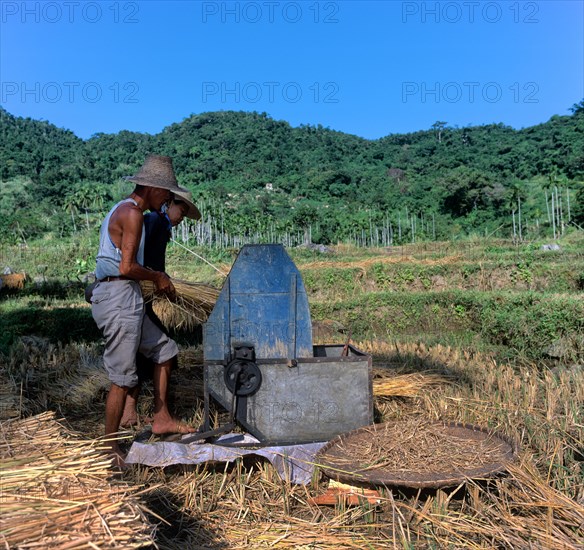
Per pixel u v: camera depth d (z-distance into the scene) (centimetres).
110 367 352
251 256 366
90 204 6775
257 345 366
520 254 2034
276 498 316
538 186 8525
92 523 187
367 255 3114
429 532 266
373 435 351
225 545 268
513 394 474
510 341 832
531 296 920
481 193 8244
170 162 378
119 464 340
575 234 2920
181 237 5184
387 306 1099
